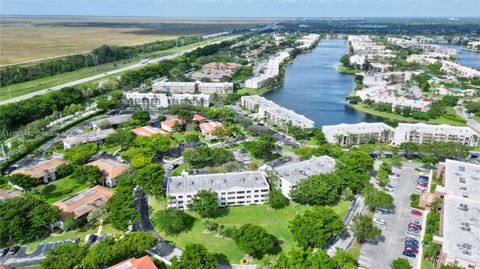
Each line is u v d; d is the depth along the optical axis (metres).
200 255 160.88
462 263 159.50
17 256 179.50
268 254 180.00
